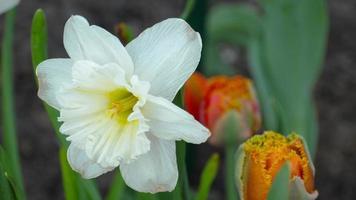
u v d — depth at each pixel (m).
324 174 1.21
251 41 1.10
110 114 0.58
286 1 0.85
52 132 1.25
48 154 1.23
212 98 0.72
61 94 0.56
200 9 0.94
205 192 0.71
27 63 1.32
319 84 1.33
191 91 0.72
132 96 0.58
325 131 1.27
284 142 0.60
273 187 0.58
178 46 0.55
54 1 1.42
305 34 0.85
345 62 1.37
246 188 0.60
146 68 0.56
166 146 0.56
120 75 0.55
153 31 0.56
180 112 0.54
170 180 0.56
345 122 1.28
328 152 1.23
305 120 0.86
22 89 1.29
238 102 0.72
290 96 0.86
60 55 1.33
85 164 0.57
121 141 0.57
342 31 1.41
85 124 0.57
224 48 1.39
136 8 1.42
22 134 1.24
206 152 1.22
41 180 1.20
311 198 0.60
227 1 1.45
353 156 1.23
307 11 0.84
